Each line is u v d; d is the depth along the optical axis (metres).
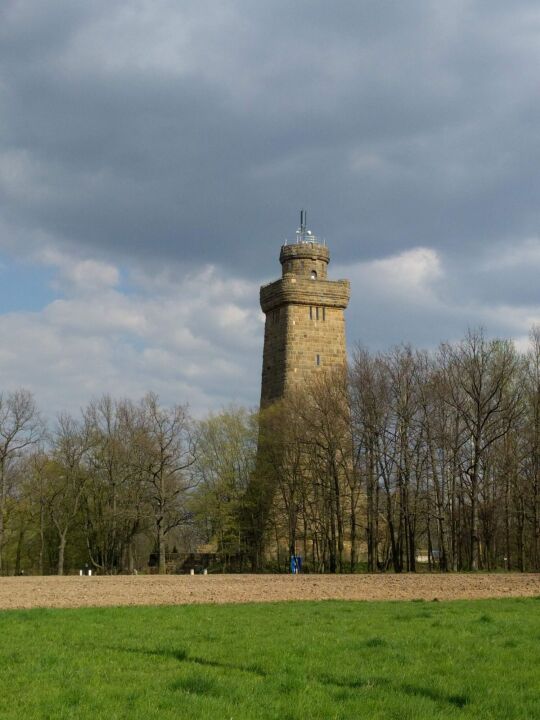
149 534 105.31
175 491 92.94
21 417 93.75
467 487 77.50
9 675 17.59
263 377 110.06
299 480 93.31
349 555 99.38
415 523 81.69
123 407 97.06
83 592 43.38
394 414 80.12
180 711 14.48
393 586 46.91
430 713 14.52
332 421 86.00
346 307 108.69
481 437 74.81
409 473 78.44
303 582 51.53
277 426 94.31
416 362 84.38
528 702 15.24
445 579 53.50
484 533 79.38
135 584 50.62
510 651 20.62
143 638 23.22
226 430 100.12
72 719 13.93
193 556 104.25
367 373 82.31
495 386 75.88
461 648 20.97
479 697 15.62
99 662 19.16
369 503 81.94
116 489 94.75
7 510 98.19
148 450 92.44
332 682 17.19
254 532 97.00
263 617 28.61
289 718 14.28
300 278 106.75
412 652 20.56
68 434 96.81
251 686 16.39
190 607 32.72
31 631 24.86
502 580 51.75
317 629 25.20
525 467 76.69
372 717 14.27
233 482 98.81
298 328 106.06
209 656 19.94
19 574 98.81
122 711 14.48
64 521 98.88
